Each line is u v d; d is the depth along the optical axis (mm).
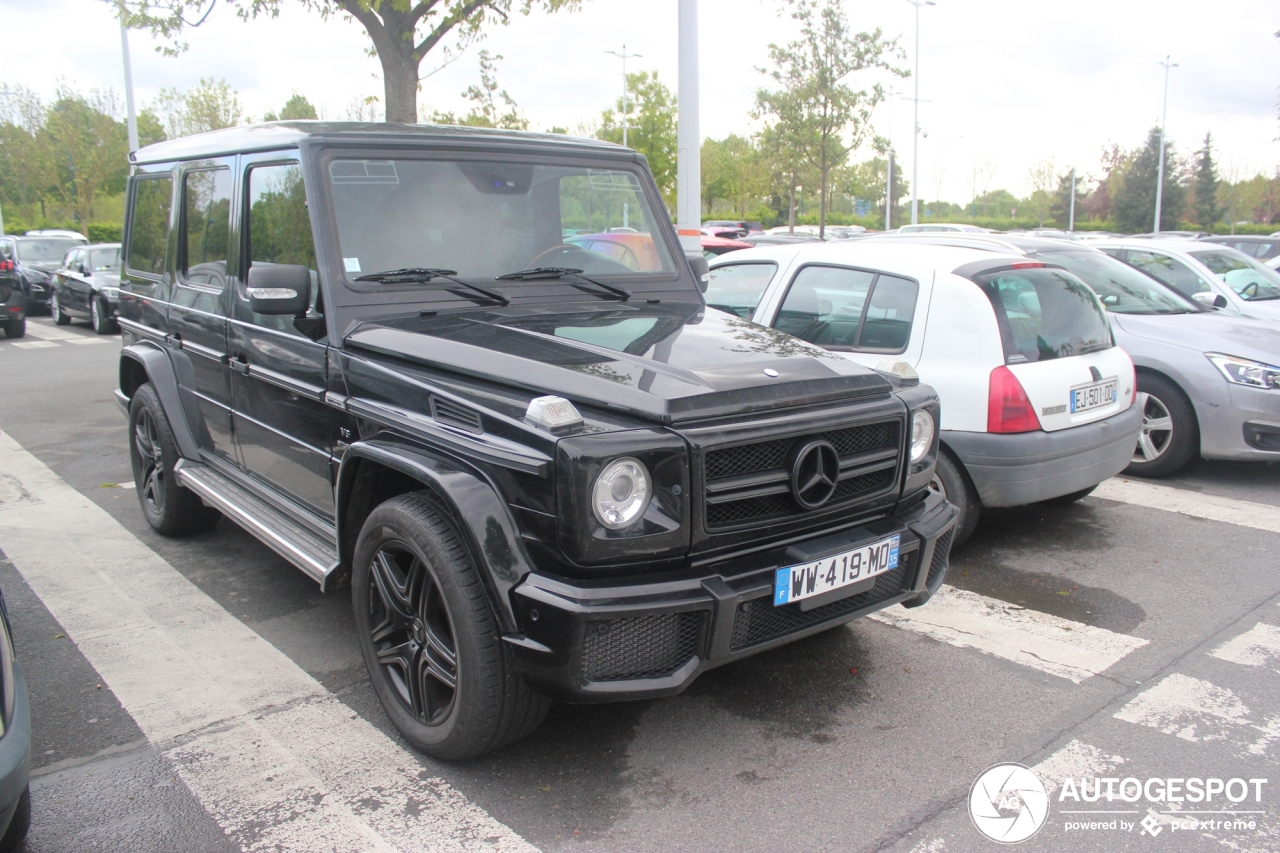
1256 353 6152
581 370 2826
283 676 3633
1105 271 7035
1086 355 4980
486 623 2689
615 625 2551
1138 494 6137
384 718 3305
